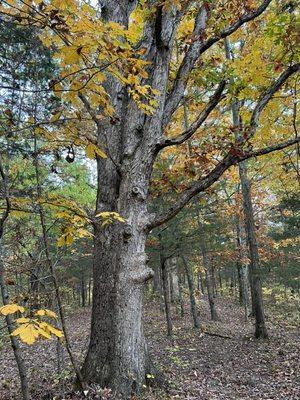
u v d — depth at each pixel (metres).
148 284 26.34
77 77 2.45
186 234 10.73
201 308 19.39
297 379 6.55
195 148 6.55
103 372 4.70
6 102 2.94
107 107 2.69
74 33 2.22
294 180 12.70
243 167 12.57
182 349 9.61
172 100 5.73
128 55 2.45
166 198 10.14
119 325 4.79
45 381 5.18
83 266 19.75
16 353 2.89
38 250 5.85
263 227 21.67
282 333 12.20
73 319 18.17
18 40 3.00
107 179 5.55
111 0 5.53
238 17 5.99
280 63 5.52
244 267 17.83
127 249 4.98
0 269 2.86
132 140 5.31
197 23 5.83
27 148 3.88
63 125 2.76
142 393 4.64
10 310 1.59
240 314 18.89
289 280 15.37
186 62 5.84
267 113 7.17
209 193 9.41
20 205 2.89
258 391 5.95
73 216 2.95
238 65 5.69
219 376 6.89
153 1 4.91
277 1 5.86
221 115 10.68
